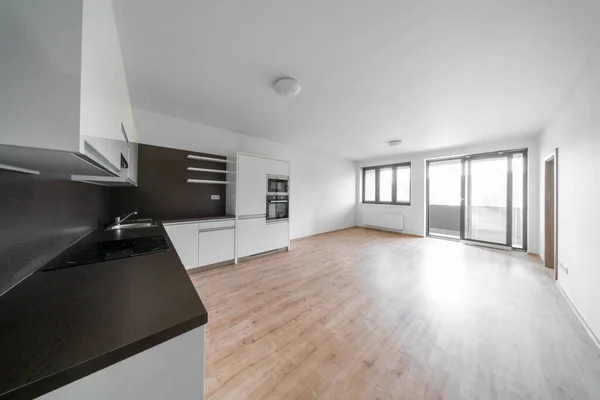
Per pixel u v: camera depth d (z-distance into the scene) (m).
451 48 1.81
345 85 2.42
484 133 4.12
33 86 0.51
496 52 1.85
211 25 1.60
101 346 0.53
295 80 2.32
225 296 2.52
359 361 1.55
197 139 3.74
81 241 1.63
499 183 4.78
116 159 1.12
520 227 4.52
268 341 1.76
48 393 0.45
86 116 0.58
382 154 6.33
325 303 2.37
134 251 1.39
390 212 6.59
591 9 1.39
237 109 3.13
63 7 0.54
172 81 2.39
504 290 2.71
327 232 6.46
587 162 2.04
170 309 0.71
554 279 2.94
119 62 1.29
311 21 1.56
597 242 1.85
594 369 1.48
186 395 0.66
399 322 2.03
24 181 0.91
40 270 1.03
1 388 0.41
